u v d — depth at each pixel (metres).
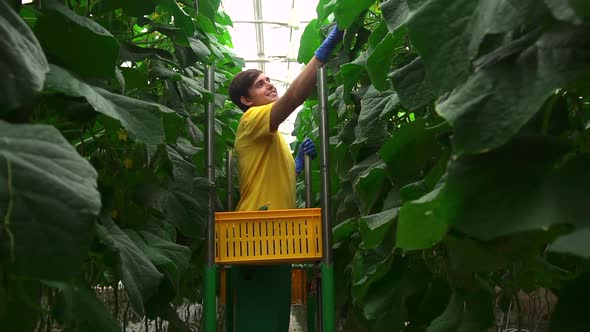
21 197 0.66
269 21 6.93
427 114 1.67
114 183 1.77
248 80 2.46
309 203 2.34
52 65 1.07
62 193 0.68
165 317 2.01
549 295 3.20
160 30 1.90
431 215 0.78
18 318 0.92
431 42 0.76
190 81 2.09
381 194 1.90
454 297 1.31
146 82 1.84
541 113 0.82
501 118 0.69
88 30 1.13
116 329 1.18
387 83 1.58
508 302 2.23
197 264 2.57
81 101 1.21
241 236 1.91
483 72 0.75
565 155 0.71
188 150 2.08
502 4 0.71
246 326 2.13
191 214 1.90
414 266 1.66
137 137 1.10
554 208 0.63
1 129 0.73
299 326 4.86
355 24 1.97
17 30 0.81
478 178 0.71
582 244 0.56
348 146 2.32
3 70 0.74
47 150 0.73
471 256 0.90
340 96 2.35
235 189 3.20
